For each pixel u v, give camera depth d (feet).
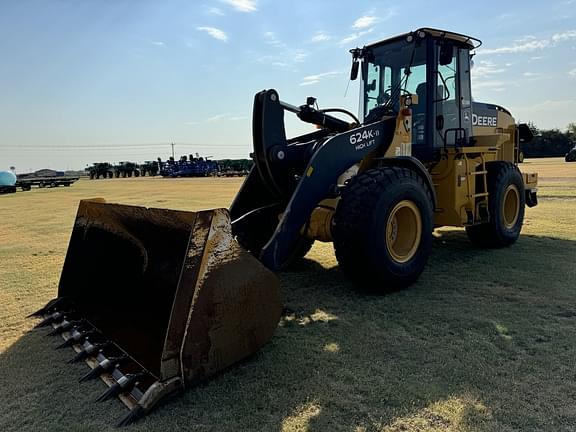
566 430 5.89
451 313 10.26
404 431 6.00
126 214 9.68
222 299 7.39
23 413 6.77
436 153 14.97
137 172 171.01
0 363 8.46
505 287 12.08
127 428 6.29
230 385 7.30
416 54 14.94
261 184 13.80
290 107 12.34
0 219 32.65
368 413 6.43
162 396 6.71
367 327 9.61
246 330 7.82
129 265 10.33
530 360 7.84
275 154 11.73
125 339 8.71
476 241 17.35
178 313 6.89
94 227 10.98
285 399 6.86
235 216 13.16
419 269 12.35
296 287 12.84
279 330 9.61
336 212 11.56
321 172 10.95
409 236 12.40
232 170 140.46
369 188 11.35
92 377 7.73
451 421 6.17
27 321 10.69
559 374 7.33
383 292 11.85
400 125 13.26
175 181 98.27
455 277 13.23
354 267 11.39
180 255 9.03
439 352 8.27
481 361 7.86
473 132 17.83
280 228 10.06
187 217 7.96
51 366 8.29
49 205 45.47
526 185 21.39
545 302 10.77
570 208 27.50
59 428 6.36
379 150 13.20
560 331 9.04
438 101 14.92
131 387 7.16
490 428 5.98
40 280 14.66
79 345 9.00
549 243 17.78
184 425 6.31
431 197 13.47
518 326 9.36
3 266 16.75
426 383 7.17
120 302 10.23
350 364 7.91
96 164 168.25
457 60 15.84
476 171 16.08
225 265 7.43
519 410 6.36
